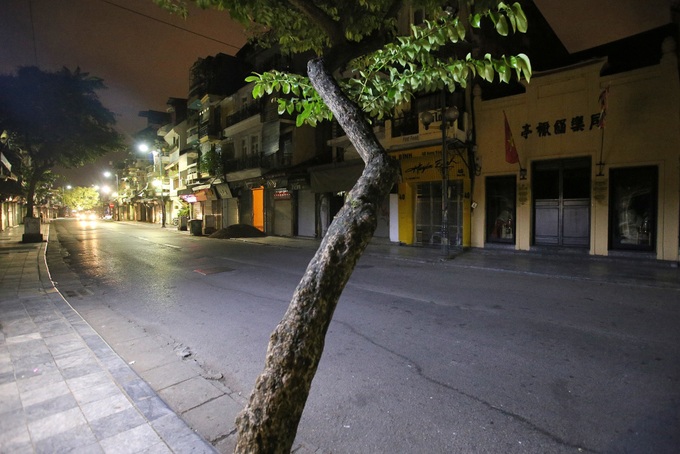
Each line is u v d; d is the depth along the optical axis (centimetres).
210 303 703
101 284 891
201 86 3066
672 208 982
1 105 1648
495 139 1308
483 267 1012
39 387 353
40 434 279
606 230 1089
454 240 1442
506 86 1346
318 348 121
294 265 1152
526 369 404
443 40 200
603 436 286
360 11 266
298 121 242
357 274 955
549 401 339
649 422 303
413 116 1431
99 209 11244
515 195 1273
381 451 275
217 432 296
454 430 298
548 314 592
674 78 971
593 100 1102
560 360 423
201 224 2448
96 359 418
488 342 481
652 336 488
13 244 1809
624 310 605
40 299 706
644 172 1038
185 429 287
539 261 1084
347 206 134
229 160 2698
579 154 1134
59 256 1400
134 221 5722
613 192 1088
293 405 118
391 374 398
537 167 1239
